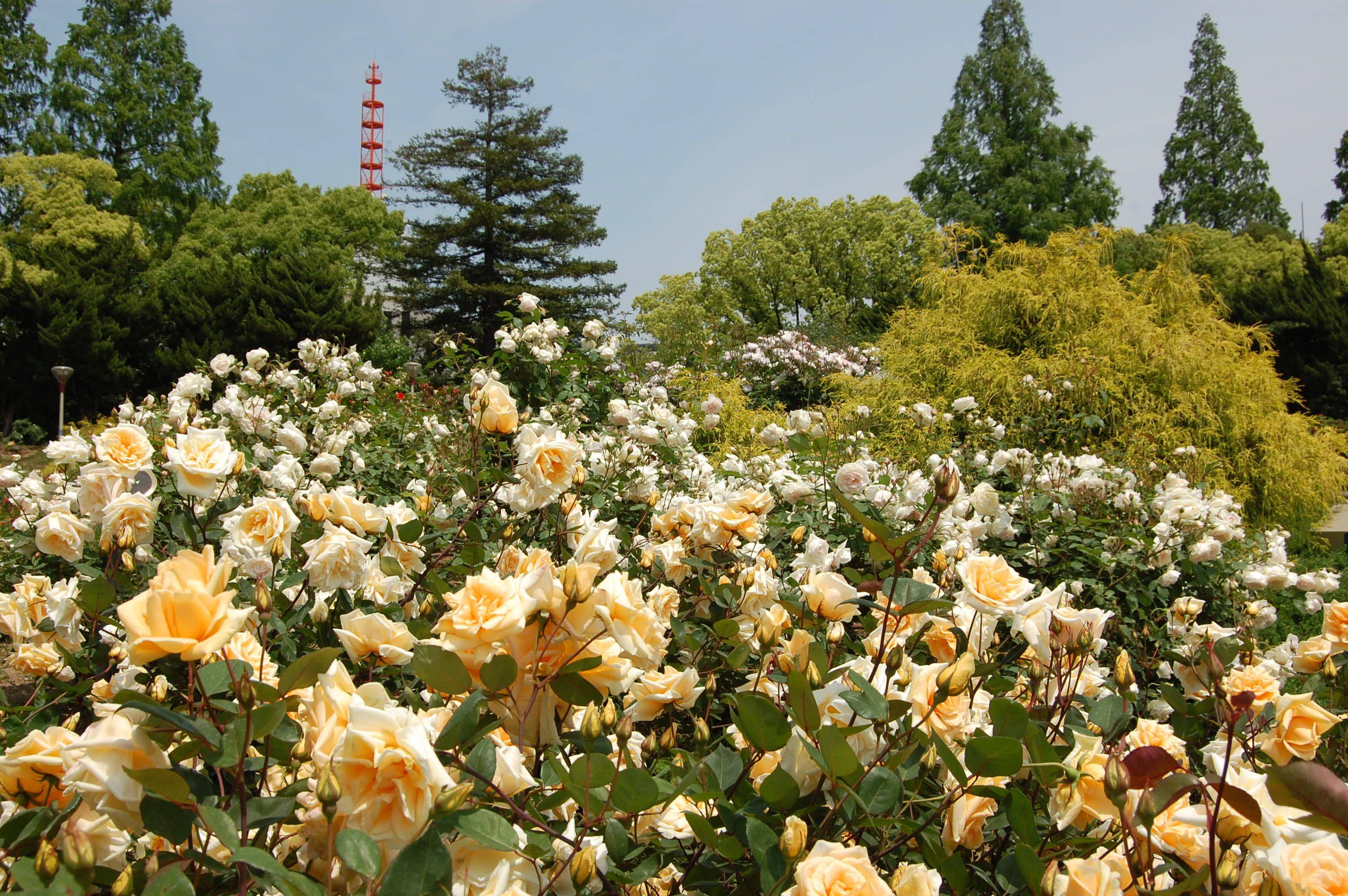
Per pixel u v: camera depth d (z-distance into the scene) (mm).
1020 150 34688
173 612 849
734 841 1066
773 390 13148
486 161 34156
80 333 19172
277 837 1013
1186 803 1224
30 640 2176
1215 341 8594
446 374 9633
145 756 888
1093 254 9102
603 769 1053
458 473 3133
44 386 19484
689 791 1168
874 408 8539
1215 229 37125
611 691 1126
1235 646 1566
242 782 906
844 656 1660
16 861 869
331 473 2998
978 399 7730
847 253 33188
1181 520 3576
